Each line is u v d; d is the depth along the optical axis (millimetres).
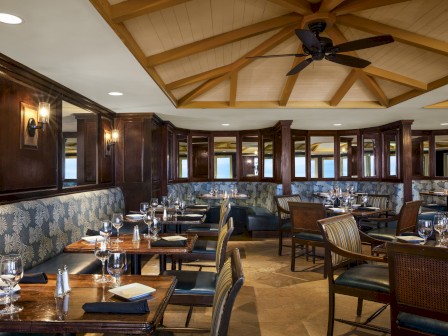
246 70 5055
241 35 3598
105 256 2168
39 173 4059
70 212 4332
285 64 4879
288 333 3037
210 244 4176
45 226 3723
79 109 5777
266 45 4094
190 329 1824
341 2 3041
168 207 5645
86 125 5930
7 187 3482
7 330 1493
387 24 3609
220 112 6539
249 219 7457
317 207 4605
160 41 3496
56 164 4441
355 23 3582
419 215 5234
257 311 3506
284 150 7512
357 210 5391
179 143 9148
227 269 1670
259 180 9273
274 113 6672
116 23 2771
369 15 3510
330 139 9789
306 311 3504
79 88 4648
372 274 2752
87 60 3510
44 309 1637
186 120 7652
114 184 6539
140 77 4121
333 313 2838
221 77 4996
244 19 3438
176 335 2906
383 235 4789
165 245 2973
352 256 2785
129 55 3371
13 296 1768
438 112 6633
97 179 5844
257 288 4180
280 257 5711
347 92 5828
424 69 4559
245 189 9297
